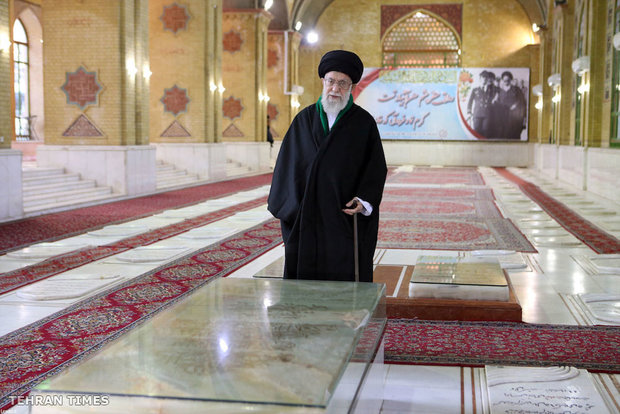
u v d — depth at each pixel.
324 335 1.81
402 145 24.33
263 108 19.61
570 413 2.63
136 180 11.68
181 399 1.40
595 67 13.02
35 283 4.91
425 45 24.27
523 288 4.93
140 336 1.81
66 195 10.30
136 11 11.55
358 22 24.44
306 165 2.81
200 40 14.82
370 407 2.12
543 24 21.31
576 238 7.33
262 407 1.38
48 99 11.43
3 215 8.24
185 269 5.49
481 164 23.95
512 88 23.61
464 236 7.50
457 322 3.99
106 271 5.40
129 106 11.40
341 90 2.76
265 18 19.36
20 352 3.35
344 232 2.75
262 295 2.28
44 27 11.32
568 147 15.62
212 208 10.02
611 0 12.24
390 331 3.80
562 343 3.58
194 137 15.08
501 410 2.66
